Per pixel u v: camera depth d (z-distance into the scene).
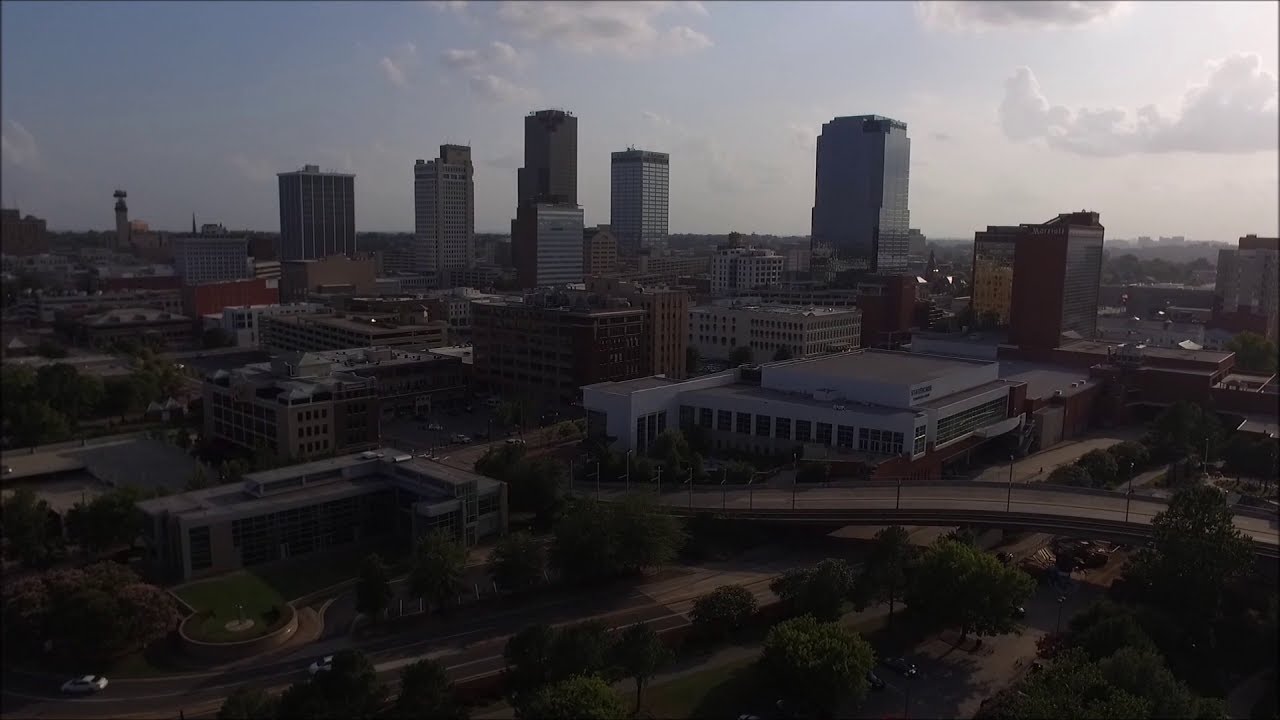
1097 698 112.62
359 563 171.50
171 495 178.88
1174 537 156.50
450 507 175.12
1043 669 130.62
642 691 129.88
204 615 145.38
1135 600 164.12
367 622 148.75
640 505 168.25
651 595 161.50
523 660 124.19
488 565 169.38
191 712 122.50
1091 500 196.25
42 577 142.75
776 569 175.25
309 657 137.25
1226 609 157.62
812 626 127.19
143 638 135.38
